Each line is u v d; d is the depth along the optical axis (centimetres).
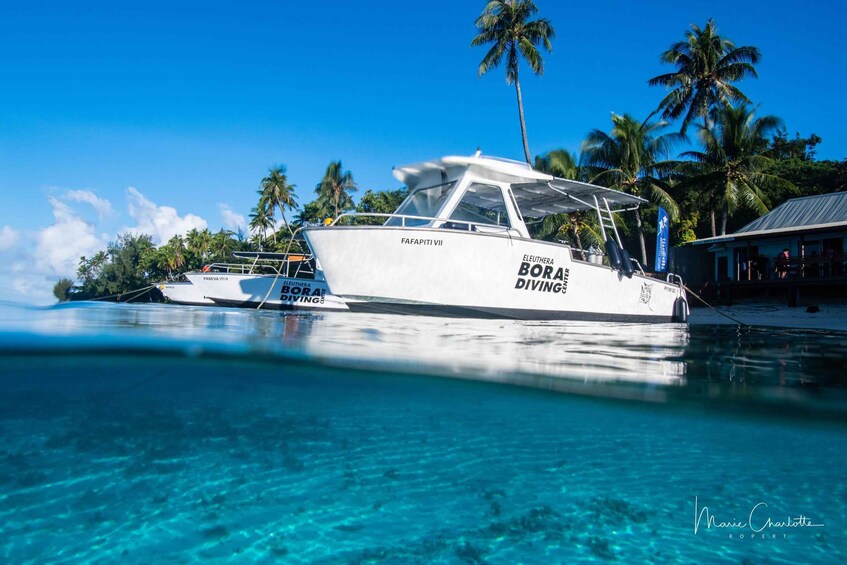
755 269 2131
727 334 743
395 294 834
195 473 208
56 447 224
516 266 874
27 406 271
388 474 216
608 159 2472
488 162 888
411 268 827
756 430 279
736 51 2581
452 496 198
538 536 172
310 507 187
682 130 2648
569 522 182
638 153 2450
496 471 222
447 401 317
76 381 317
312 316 842
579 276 947
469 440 257
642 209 2564
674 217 2370
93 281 5606
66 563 148
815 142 3262
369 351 438
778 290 2053
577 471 223
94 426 250
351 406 303
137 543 161
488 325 777
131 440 236
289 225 4412
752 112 2364
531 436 265
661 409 304
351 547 163
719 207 2434
